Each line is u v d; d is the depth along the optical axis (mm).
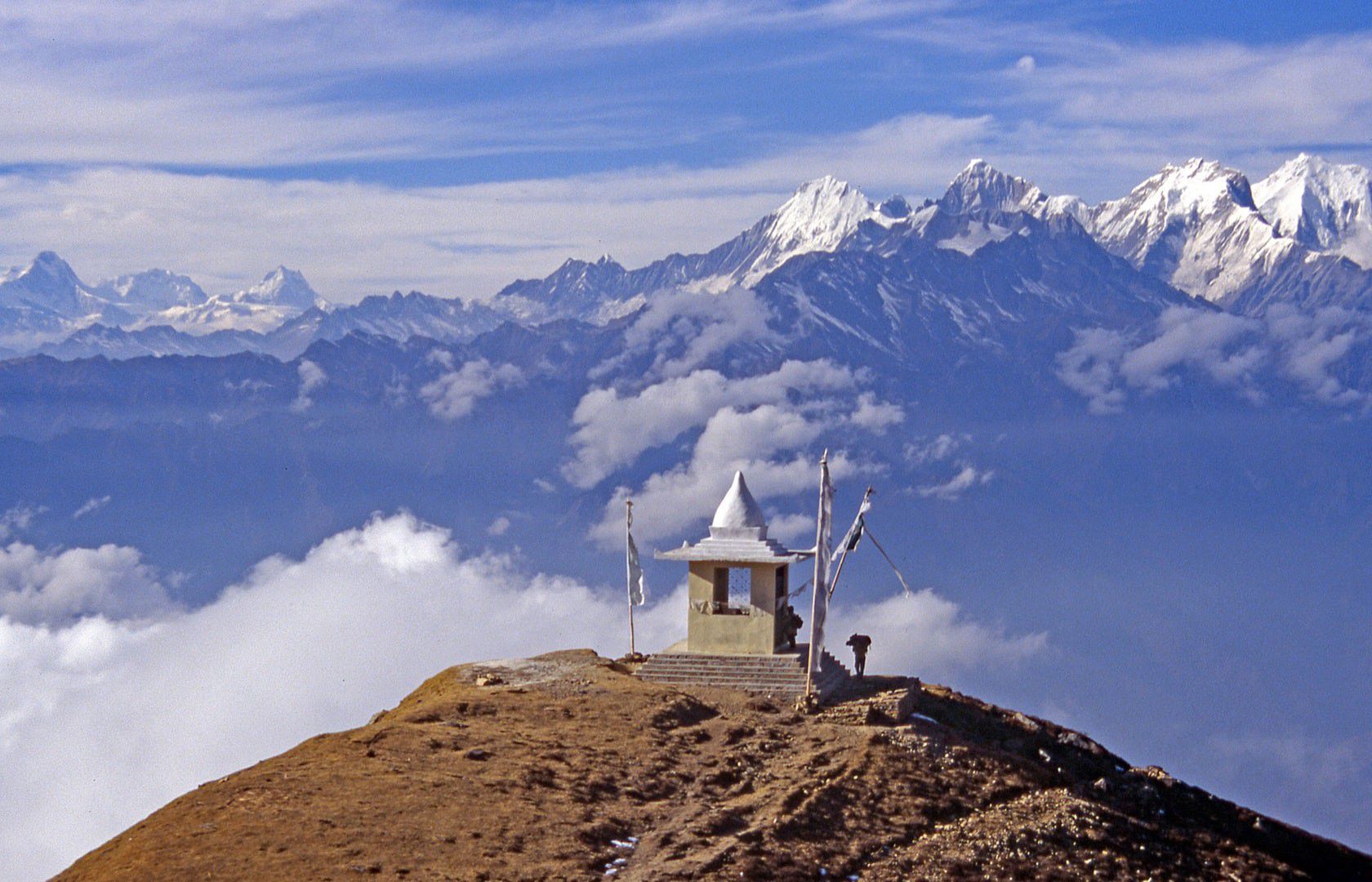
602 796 46594
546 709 54969
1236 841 55219
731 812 46688
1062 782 55375
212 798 42844
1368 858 58281
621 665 65438
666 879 40969
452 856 40000
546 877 39781
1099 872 47250
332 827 40906
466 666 64438
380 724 53750
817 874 43531
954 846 47000
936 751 54094
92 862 39688
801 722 56375
